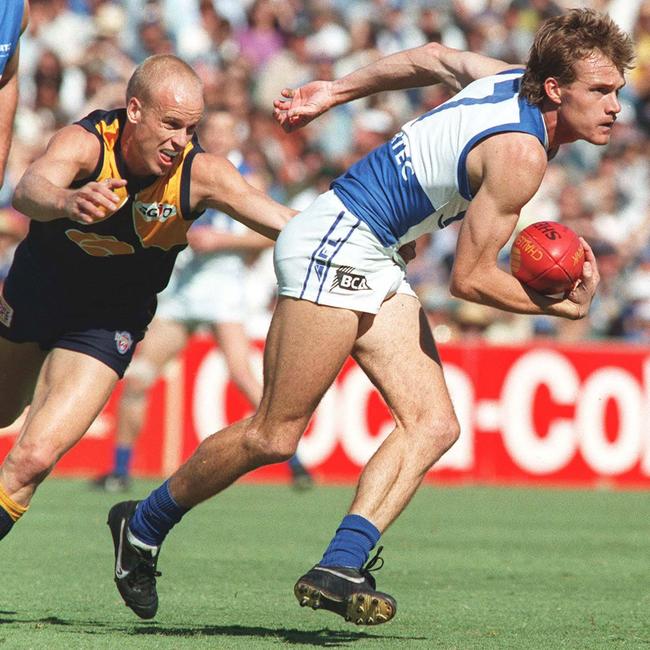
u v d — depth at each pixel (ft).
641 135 190.29
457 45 198.90
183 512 51.65
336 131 176.14
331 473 126.62
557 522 97.25
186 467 50.85
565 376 127.75
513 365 128.47
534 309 48.60
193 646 46.42
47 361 52.39
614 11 204.54
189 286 112.68
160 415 127.75
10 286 53.62
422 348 50.85
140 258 51.83
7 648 45.09
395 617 55.31
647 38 200.75
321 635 50.16
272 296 152.46
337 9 200.85
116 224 50.44
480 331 140.97
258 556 75.10
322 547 79.66
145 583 52.42
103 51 175.52
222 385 127.34
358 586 46.91
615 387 127.44
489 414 128.57
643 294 157.17
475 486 126.52
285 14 196.65
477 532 90.27
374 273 48.47
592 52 46.37
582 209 169.17
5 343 54.39
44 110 172.35
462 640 49.47
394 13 198.90
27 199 47.16
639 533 91.04
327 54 189.88
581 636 50.70
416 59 54.39
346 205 48.11
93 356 51.85
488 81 48.83
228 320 112.78
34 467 49.88
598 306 156.25
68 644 46.16
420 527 93.04
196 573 67.92
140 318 53.47
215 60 183.32
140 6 191.01
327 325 47.96
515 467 128.47
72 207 44.91
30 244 53.06
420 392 50.26
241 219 50.16
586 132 47.16
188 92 48.19
